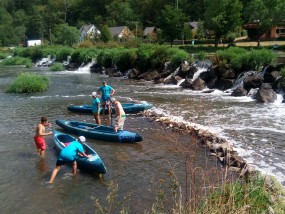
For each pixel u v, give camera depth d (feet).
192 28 214.48
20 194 28.94
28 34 403.95
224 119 52.24
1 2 482.69
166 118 52.08
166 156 37.14
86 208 26.22
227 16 138.72
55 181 31.37
